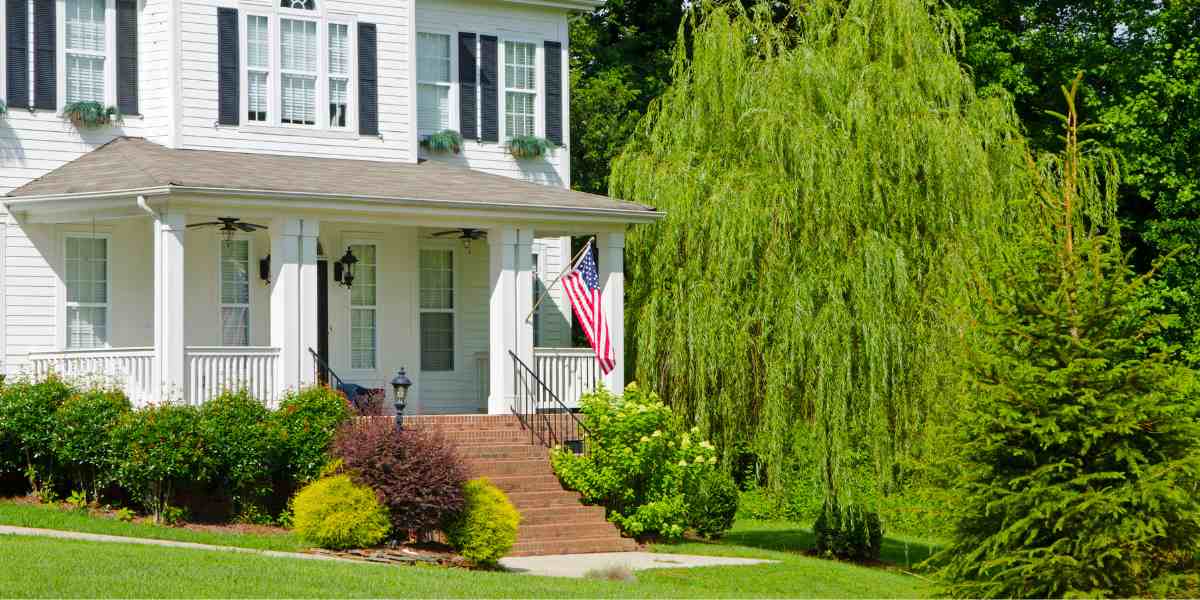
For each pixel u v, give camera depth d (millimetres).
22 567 14984
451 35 29141
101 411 21078
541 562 20828
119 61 25500
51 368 22406
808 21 27266
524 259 24984
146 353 22109
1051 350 17016
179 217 21922
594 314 24578
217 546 18922
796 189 24422
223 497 21797
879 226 24172
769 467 24062
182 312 21859
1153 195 37312
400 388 20312
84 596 13875
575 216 25219
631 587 17484
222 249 25828
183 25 25594
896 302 23562
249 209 22469
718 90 26906
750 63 26828
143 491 20797
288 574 15906
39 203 23328
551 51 30234
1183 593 16234
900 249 23766
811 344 23578
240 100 26031
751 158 25641
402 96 27797
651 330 26484
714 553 23156
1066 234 17562
